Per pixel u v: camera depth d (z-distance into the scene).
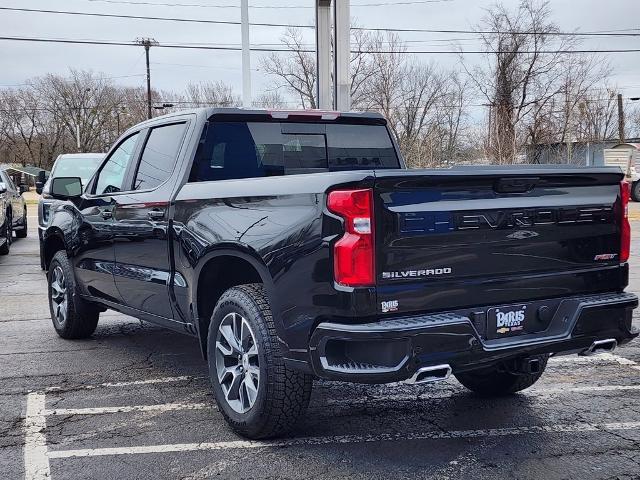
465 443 4.25
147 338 7.12
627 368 5.95
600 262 4.28
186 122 5.24
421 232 3.63
